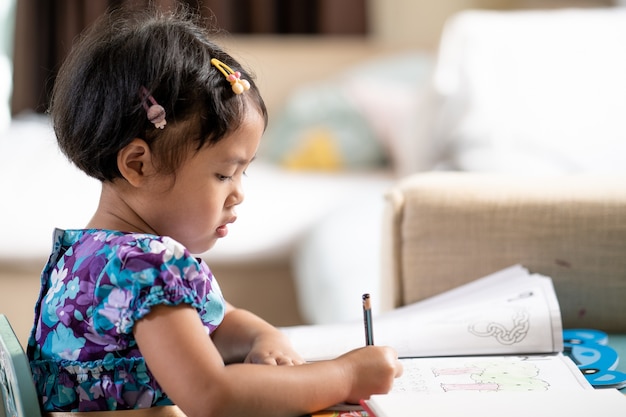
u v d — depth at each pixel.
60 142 0.97
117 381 0.89
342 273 1.98
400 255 1.28
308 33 3.38
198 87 0.90
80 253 0.93
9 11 3.22
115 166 0.92
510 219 1.24
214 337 1.07
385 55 3.32
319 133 2.93
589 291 1.23
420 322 1.11
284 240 2.35
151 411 0.89
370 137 2.94
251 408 0.82
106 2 3.02
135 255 0.85
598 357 1.06
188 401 0.82
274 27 3.33
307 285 2.12
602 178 1.30
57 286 0.93
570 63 2.17
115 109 0.90
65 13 3.05
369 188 2.58
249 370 0.83
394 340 1.08
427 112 2.28
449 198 1.26
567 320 1.24
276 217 2.38
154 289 0.84
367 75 3.12
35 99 3.10
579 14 2.30
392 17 3.47
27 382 0.84
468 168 2.00
